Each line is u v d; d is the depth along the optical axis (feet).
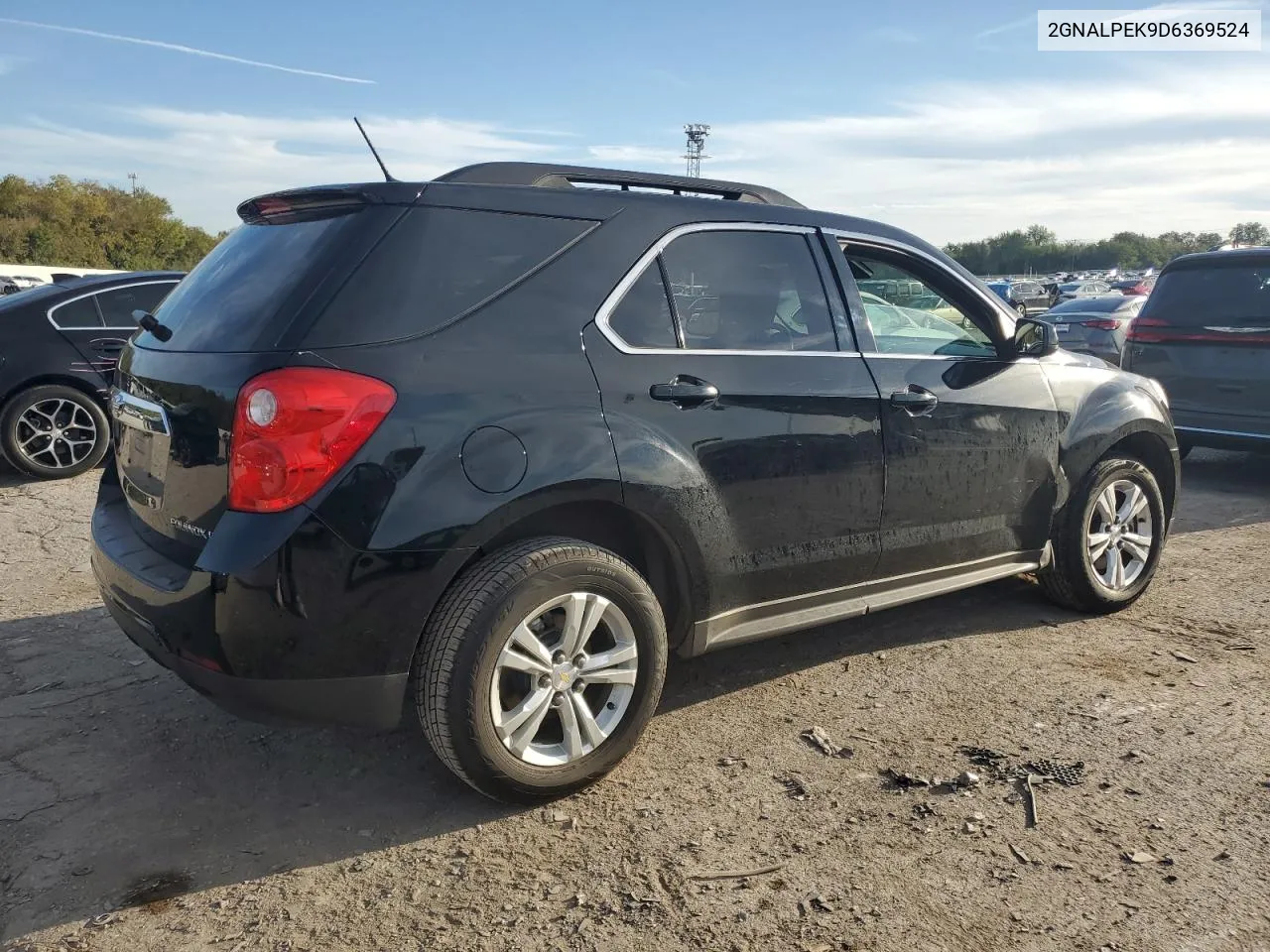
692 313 10.66
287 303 8.78
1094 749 10.78
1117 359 43.52
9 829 9.32
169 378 9.25
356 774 10.45
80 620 14.83
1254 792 9.85
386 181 9.46
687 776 10.28
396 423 8.54
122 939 7.82
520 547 9.23
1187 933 7.76
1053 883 8.41
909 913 8.02
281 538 8.18
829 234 12.13
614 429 9.66
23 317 24.41
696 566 10.43
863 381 11.78
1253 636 14.26
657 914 8.05
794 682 12.69
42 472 24.79
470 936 7.83
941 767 10.41
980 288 13.48
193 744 11.07
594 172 10.73
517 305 9.48
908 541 12.39
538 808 9.70
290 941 7.79
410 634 8.73
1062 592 14.97
